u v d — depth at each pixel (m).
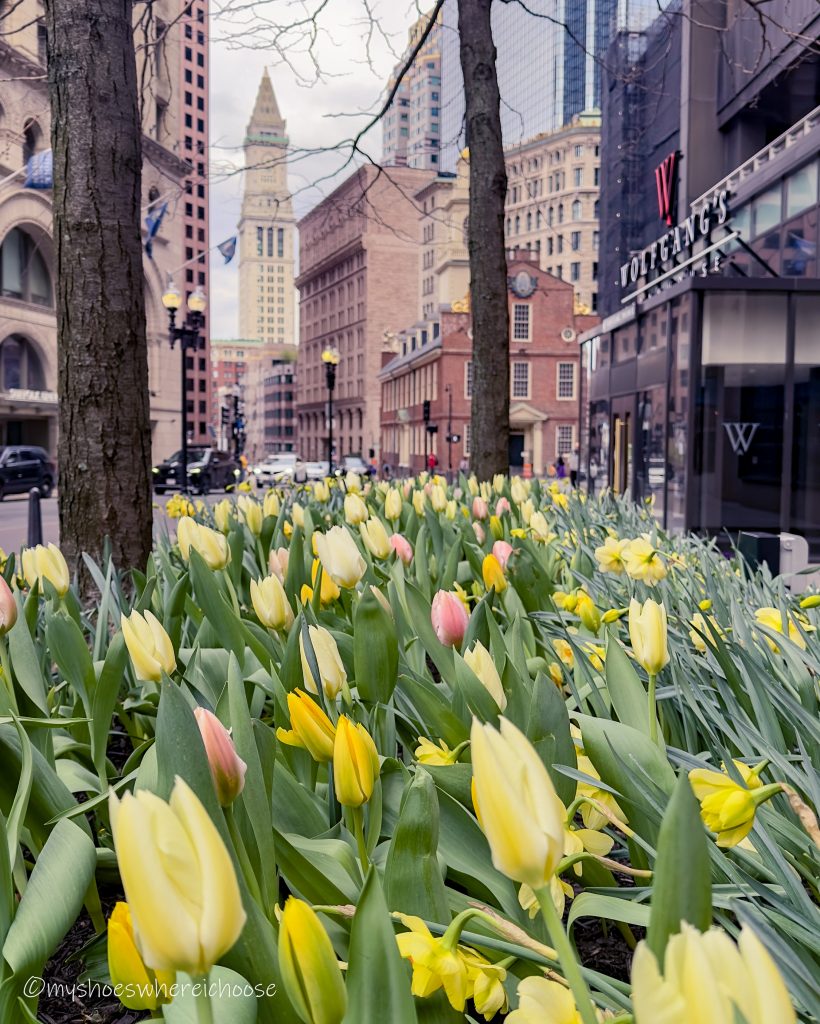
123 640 1.87
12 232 44.00
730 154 28.08
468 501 6.08
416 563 3.48
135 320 4.31
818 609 2.49
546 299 72.44
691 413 12.89
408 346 90.38
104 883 1.86
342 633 2.27
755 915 0.91
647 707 1.69
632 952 1.67
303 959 0.77
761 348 12.91
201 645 2.63
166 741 1.06
